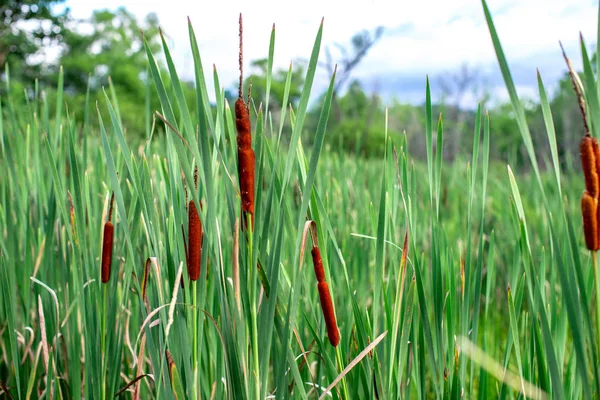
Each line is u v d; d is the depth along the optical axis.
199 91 0.94
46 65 24.80
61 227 1.50
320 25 0.90
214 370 1.22
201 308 1.06
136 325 1.58
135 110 25.62
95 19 28.92
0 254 1.43
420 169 4.44
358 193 2.53
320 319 1.30
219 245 1.03
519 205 0.98
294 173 2.43
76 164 1.18
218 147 0.98
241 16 0.92
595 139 0.84
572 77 0.84
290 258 1.55
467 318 1.17
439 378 1.17
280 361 1.04
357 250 1.87
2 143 1.57
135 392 1.21
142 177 1.18
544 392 1.04
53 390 1.37
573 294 0.88
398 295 1.09
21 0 19.77
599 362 0.89
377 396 1.15
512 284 1.20
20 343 1.68
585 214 0.86
